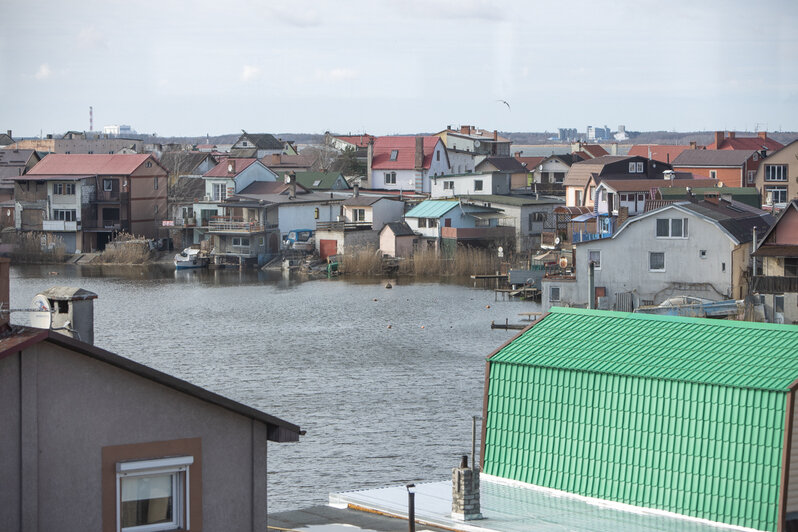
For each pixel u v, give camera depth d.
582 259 82.75
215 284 115.94
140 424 17.00
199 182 155.38
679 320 29.72
